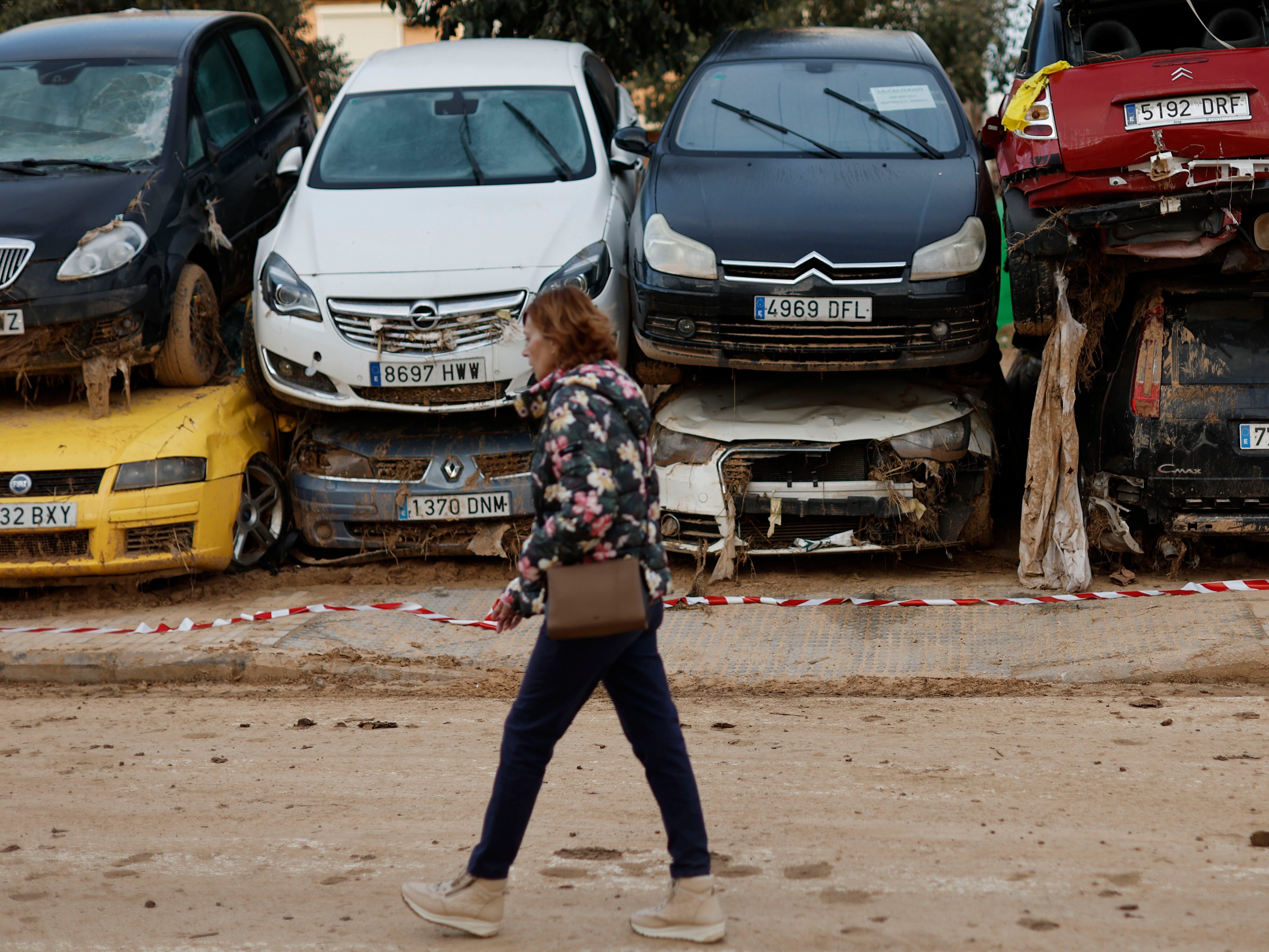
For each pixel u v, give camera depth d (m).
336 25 52.38
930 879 6.93
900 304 12.91
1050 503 12.99
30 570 13.59
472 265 13.84
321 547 15.02
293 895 7.16
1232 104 11.52
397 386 13.79
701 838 6.34
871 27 33.53
